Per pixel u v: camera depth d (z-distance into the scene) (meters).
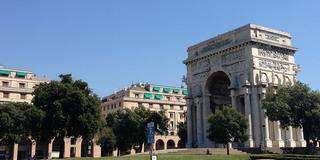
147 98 142.12
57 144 115.06
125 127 103.56
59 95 73.62
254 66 87.88
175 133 140.25
